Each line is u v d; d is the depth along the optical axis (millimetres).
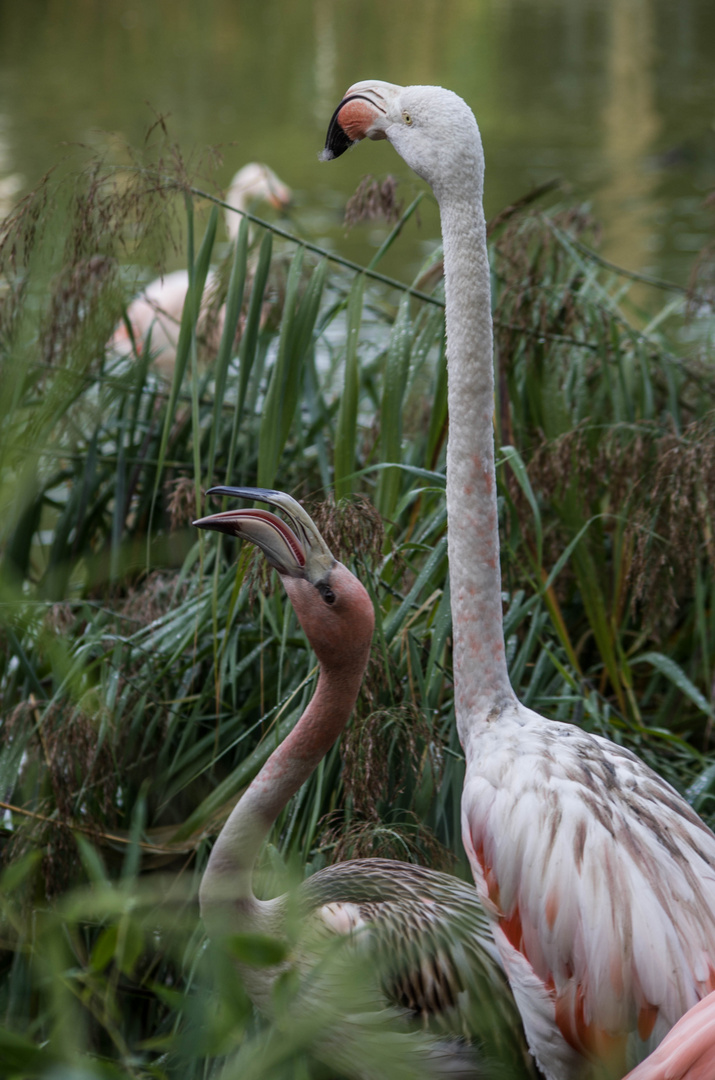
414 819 4559
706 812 4926
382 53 34656
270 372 6168
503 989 3709
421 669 4691
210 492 3723
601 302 6617
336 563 3725
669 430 6059
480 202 3568
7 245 4562
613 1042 3090
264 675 5191
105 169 4992
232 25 40250
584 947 3094
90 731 4602
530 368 6031
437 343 6277
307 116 24688
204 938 4094
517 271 6133
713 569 5500
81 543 6051
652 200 16844
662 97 26234
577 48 34594
